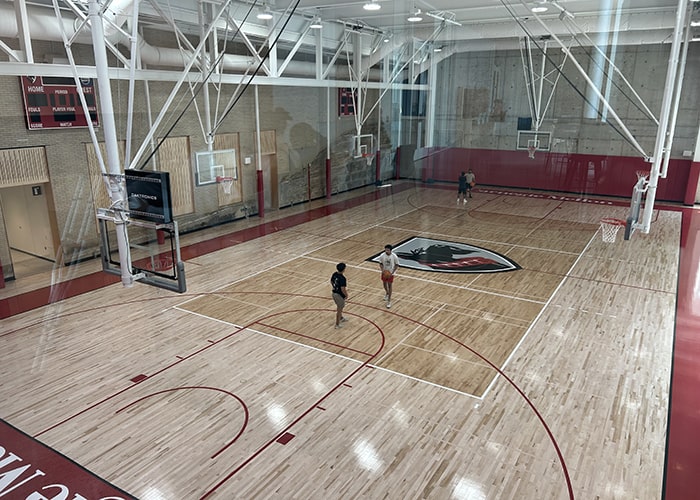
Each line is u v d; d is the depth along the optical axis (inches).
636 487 157.8
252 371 236.4
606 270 397.1
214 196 545.0
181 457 174.6
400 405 207.5
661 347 261.0
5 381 226.1
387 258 318.0
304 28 562.6
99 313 305.0
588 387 221.5
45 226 369.1
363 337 275.0
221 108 530.6
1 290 338.0
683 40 509.4
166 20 379.6
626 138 679.1
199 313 307.1
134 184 296.4
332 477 163.6
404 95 834.8
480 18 666.2
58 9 289.4
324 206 689.0
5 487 160.4
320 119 709.9
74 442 183.2
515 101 769.6
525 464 169.6
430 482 160.9
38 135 343.3
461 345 264.8
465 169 845.8
